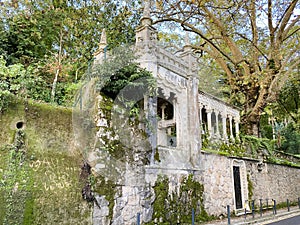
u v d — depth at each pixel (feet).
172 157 31.35
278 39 55.93
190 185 32.42
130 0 54.08
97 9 52.19
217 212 35.96
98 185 23.41
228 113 47.39
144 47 30.99
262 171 49.96
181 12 49.62
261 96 53.88
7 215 18.67
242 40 61.41
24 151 20.89
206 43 62.13
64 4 47.93
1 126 20.48
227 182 39.63
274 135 94.94
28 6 40.04
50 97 29.94
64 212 21.06
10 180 19.54
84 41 49.65
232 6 47.85
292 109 89.66
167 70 33.35
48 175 21.34
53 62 36.52
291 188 59.93
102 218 22.90
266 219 37.45
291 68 56.44
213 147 39.58
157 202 27.66
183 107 35.40
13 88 22.08
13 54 34.99
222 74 65.87
